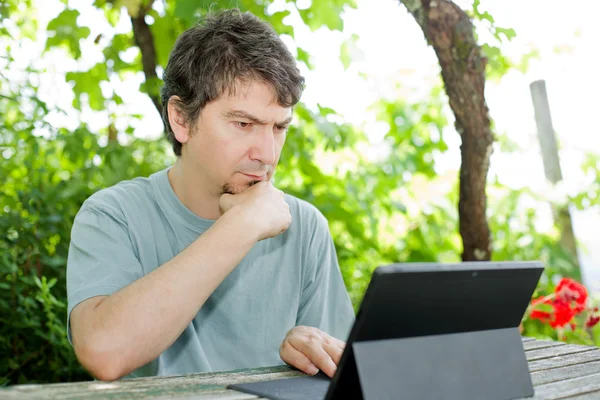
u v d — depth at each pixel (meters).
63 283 2.74
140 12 2.63
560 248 3.53
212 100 1.39
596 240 3.84
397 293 0.86
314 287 1.70
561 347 1.42
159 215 1.55
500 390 0.99
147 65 2.66
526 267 1.00
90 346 1.13
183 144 1.51
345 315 1.73
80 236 1.41
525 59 3.08
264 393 1.02
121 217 1.48
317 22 2.82
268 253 1.64
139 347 1.15
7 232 2.66
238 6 2.40
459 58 2.25
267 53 1.38
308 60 3.08
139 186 1.59
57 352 2.61
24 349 2.62
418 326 0.92
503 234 3.63
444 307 0.93
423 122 4.33
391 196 3.97
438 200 4.00
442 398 0.92
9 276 2.62
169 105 1.49
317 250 1.71
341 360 0.88
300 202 1.75
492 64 2.41
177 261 1.22
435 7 2.21
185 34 1.49
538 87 3.54
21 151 3.03
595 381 1.13
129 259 1.42
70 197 2.91
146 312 1.16
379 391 0.87
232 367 1.56
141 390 1.01
